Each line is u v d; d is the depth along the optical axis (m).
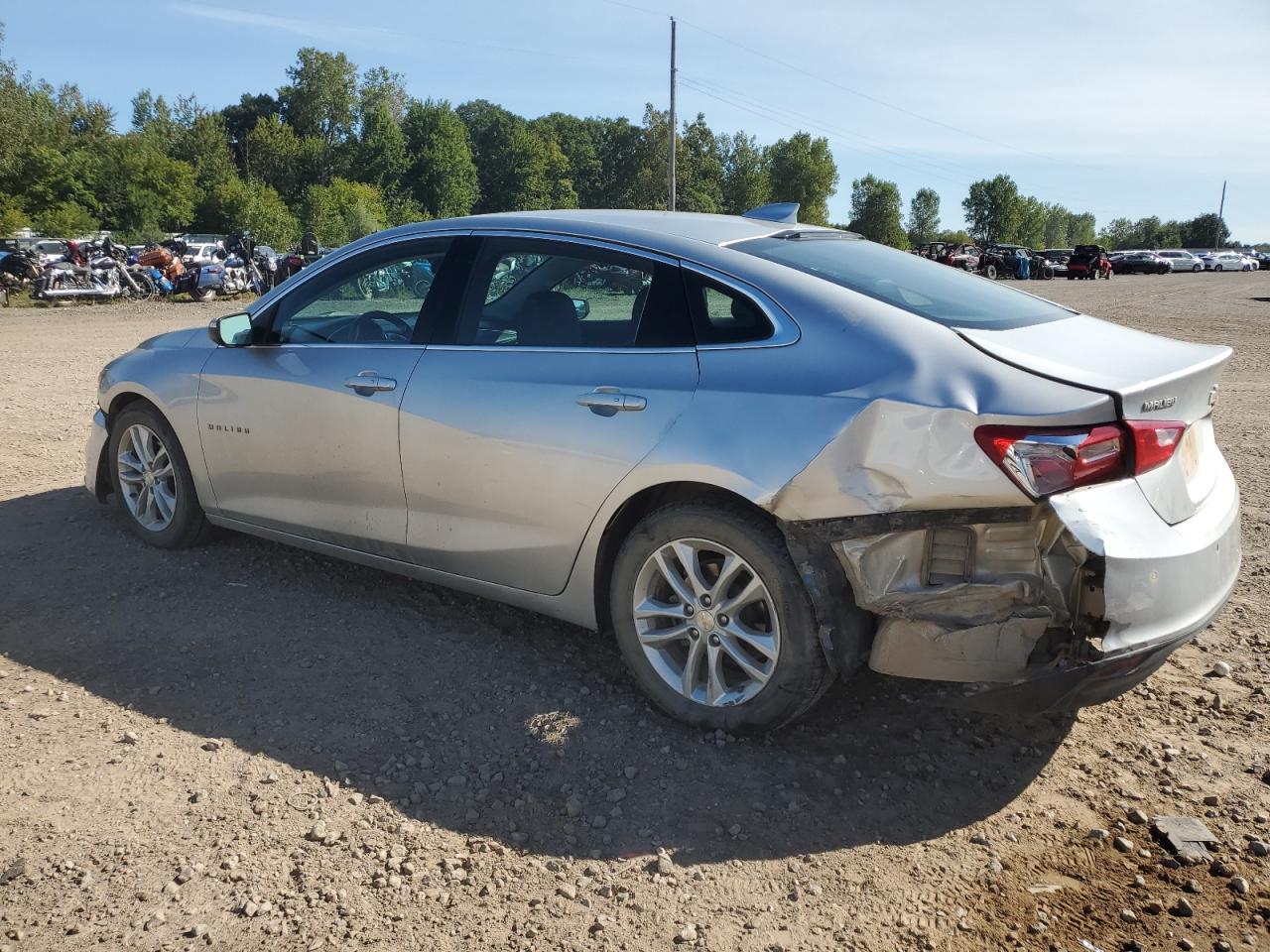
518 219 3.62
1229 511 3.00
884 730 3.19
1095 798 2.85
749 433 2.84
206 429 4.29
